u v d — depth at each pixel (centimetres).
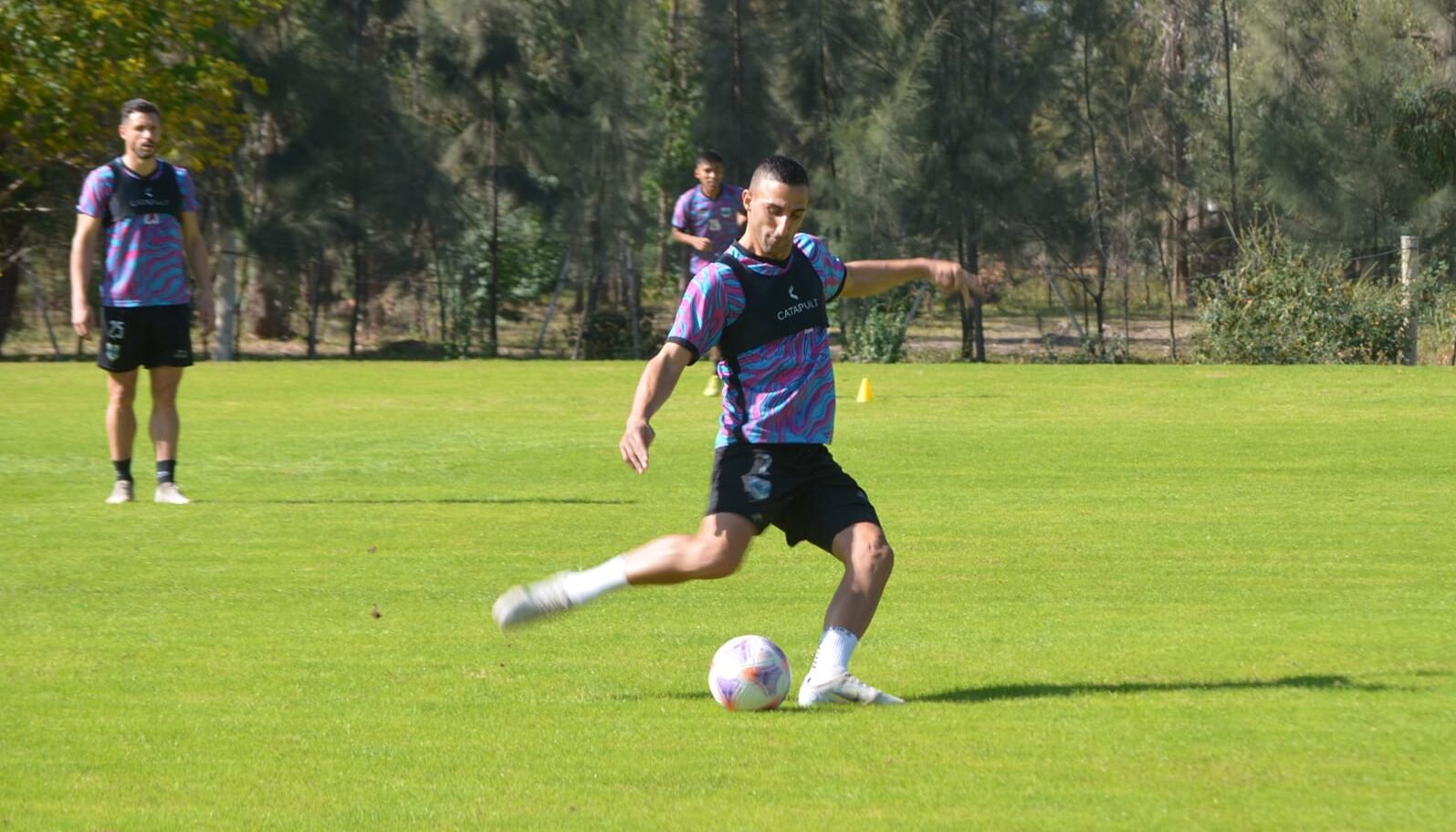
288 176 6775
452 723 1151
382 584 1750
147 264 2288
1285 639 1440
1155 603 1644
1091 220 7906
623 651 1413
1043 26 7612
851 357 7200
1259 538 2062
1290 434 3244
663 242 8125
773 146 7556
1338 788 962
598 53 7212
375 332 8631
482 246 7656
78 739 1107
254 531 2103
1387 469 2761
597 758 1052
